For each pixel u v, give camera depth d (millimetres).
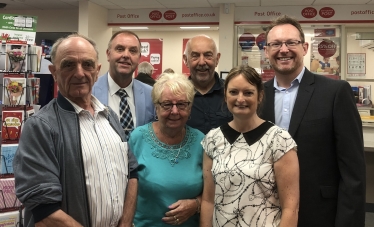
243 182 1484
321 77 1862
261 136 1549
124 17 7551
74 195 1338
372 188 4066
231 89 1564
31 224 1358
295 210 1464
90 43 1497
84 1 6910
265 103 1977
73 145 1367
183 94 1764
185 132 1921
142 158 1830
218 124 2256
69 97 1477
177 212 1699
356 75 6719
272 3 6637
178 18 7309
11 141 2727
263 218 1456
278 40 1876
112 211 1445
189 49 2330
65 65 1406
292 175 1482
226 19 6832
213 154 1643
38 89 2879
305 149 1753
